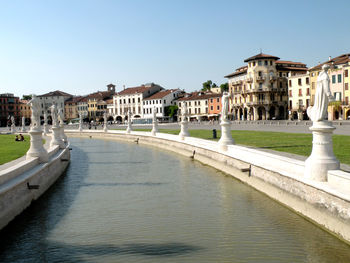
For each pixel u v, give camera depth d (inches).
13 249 374.3
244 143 959.0
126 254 349.7
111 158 1139.9
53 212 505.0
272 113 3659.0
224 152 795.4
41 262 339.6
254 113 3634.4
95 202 558.3
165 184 684.1
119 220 460.8
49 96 5851.4
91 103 5615.2
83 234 411.2
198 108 4355.3
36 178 579.8
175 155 1168.8
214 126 2502.5
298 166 464.8
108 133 2269.9
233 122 3201.3
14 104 5413.4
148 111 4852.4
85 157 1191.6
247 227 418.3
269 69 3582.7
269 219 444.5
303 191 440.5
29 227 440.8
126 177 773.3
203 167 881.5
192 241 379.6
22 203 499.8
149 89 5029.5
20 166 529.7
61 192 635.5
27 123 5698.8
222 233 401.1
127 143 1792.6
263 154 586.9
